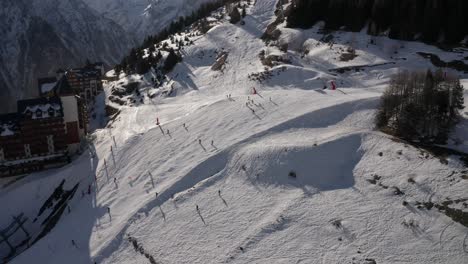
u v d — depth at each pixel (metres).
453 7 96.75
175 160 68.94
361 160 57.41
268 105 78.06
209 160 64.19
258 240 48.06
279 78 97.50
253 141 66.00
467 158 52.25
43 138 87.94
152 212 57.59
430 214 46.03
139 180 67.44
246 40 128.12
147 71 130.50
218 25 143.38
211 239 50.22
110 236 55.62
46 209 75.38
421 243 42.97
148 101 110.06
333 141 61.06
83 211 65.31
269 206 53.19
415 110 59.25
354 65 95.50
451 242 42.38
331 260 43.19
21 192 80.38
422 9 102.50
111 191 67.75
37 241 63.22
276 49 115.56
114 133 92.94
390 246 43.34
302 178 56.56
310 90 84.81
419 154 55.03
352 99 72.69
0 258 67.81
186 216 55.06
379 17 107.81
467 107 63.19
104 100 125.12
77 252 55.53
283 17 132.00
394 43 101.56
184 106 96.69
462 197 46.69
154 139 78.56
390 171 53.62
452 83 61.81
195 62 125.31
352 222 47.25
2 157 86.25
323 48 107.69
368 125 65.25
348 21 114.06
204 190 59.19
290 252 45.41
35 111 87.06
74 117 92.88
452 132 58.62
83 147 93.12
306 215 49.84
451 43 96.56
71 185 77.25
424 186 49.75
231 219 52.59
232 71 112.56
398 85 64.62
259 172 59.28
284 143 62.97
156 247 51.41
